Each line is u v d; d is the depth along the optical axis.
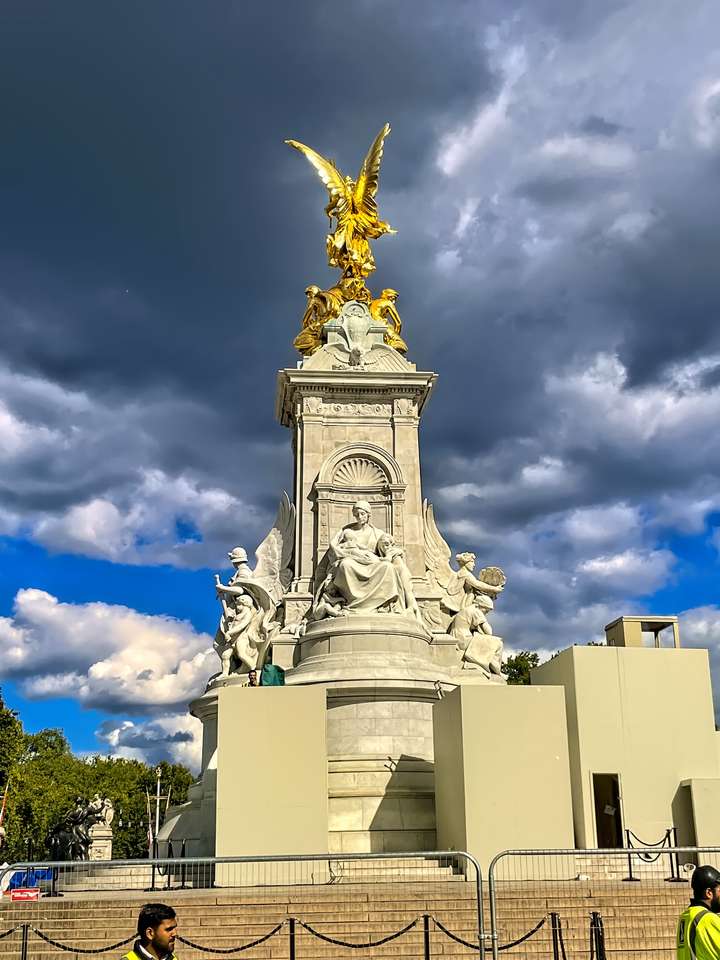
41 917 17.69
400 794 26.47
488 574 36.34
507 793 22.77
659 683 24.64
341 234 40.31
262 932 17.30
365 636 30.05
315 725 23.88
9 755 62.09
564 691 24.58
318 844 23.06
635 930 17.34
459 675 33.22
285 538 37.06
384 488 36.31
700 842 22.94
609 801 24.27
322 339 39.06
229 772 23.36
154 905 8.24
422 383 37.38
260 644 33.88
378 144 41.19
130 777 98.06
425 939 15.09
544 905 18.05
